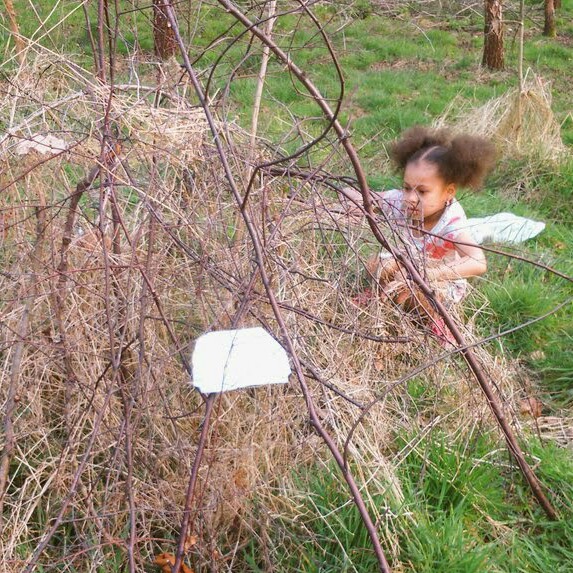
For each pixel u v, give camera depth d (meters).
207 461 2.24
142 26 8.50
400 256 2.41
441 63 10.47
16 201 2.43
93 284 2.25
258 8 2.65
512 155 5.87
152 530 2.34
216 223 2.45
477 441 2.79
